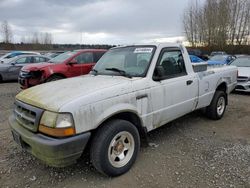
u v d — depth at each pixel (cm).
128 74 409
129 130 353
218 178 341
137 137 367
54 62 930
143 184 330
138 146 371
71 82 388
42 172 359
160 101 408
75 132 299
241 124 574
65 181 338
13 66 1326
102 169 330
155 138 483
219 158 399
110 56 474
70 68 904
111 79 388
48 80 865
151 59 410
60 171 361
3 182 334
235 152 420
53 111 295
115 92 340
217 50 4462
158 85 404
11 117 378
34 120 310
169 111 432
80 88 343
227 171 359
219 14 4553
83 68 936
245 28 4428
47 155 293
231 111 692
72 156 299
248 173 354
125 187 324
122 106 344
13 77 1330
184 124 569
